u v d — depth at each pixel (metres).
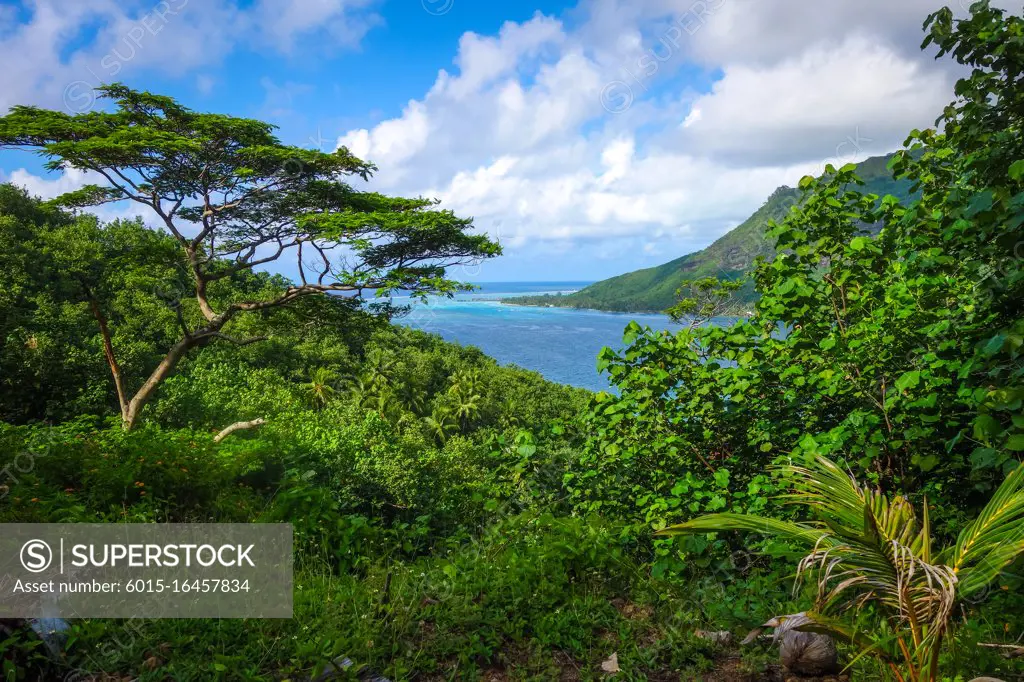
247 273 51.12
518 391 72.50
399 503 10.55
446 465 13.01
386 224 18.61
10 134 17.42
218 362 41.84
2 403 30.62
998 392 3.55
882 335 4.79
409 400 61.72
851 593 3.54
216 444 9.05
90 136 18.50
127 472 6.25
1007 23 3.83
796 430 5.14
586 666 3.59
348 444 13.29
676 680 3.51
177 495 6.52
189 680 3.06
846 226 5.54
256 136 19.66
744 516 2.74
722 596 4.39
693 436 5.70
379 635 3.66
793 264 5.61
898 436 4.74
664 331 5.86
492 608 4.14
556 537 5.18
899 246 5.34
